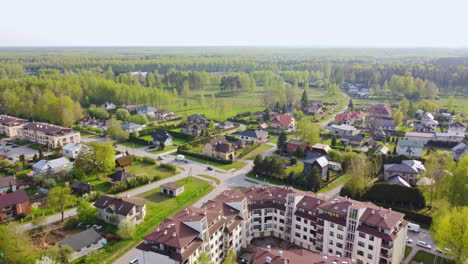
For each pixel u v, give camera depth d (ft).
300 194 331.98
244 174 495.00
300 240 325.21
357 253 288.10
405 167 458.50
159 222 356.59
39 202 398.01
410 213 361.10
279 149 598.75
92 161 485.15
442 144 620.90
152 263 257.34
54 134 611.06
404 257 299.99
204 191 435.12
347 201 306.55
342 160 515.91
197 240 262.47
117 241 321.52
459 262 263.49
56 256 279.28
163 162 543.80
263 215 337.31
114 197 365.61
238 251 314.55
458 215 272.31
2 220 353.31
